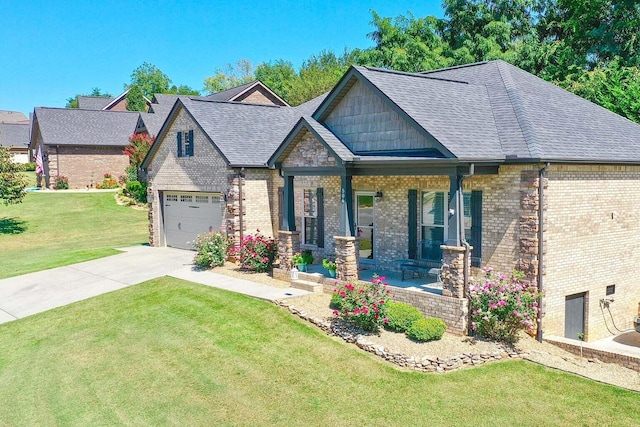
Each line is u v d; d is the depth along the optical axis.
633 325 15.69
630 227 15.28
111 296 17.81
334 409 9.95
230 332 13.66
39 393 11.48
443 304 12.91
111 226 35.53
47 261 24.66
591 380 10.83
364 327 12.87
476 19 42.56
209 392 10.87
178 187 24.88
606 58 33.31
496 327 12.41
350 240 15.30
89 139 48.22
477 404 9.92
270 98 42.75
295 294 15.86
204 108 23.33
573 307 14.09
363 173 15.27
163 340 13.66
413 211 15.92
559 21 41.28
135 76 101.88
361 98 15.75
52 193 44.66
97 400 10.97
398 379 10.84
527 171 12.79
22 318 16.52
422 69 39.31
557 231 13.30
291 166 17.45
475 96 16.20
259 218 21.36
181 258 23.28
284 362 11.85
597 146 14.46
